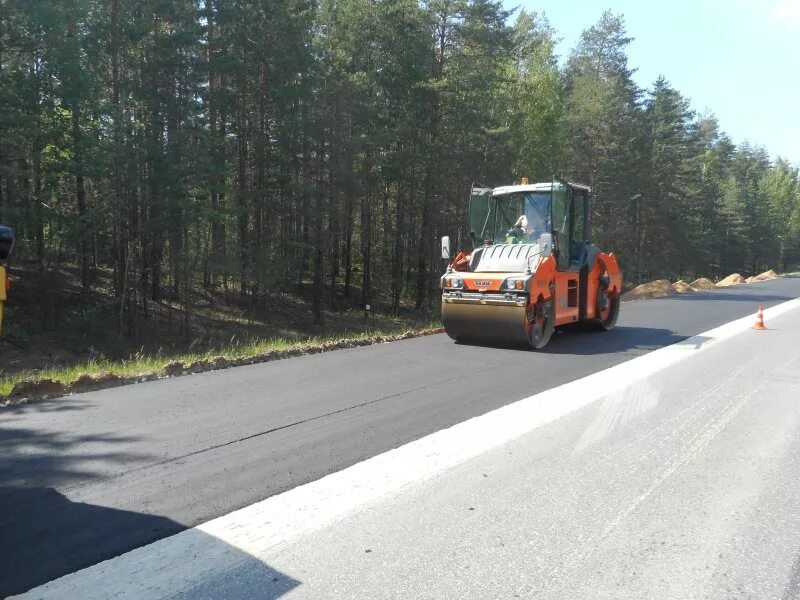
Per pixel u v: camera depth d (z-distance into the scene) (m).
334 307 30.86
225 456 4.75
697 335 12.59
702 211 59.97
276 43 23.67
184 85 21.16
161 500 3.92
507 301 9.98
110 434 5.25
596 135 40.38
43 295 20.92
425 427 5.64
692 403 6.71
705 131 80.06
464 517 3.77
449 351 10.18
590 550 3.38
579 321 13.05
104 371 8.10
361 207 31.42
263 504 3.90
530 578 3.08
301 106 24.62
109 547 3.29
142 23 19.73
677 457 4.93
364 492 4.12
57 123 18.67
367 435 5.36
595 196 40.69
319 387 7.22
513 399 6.79
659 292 25.97
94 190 21.95
